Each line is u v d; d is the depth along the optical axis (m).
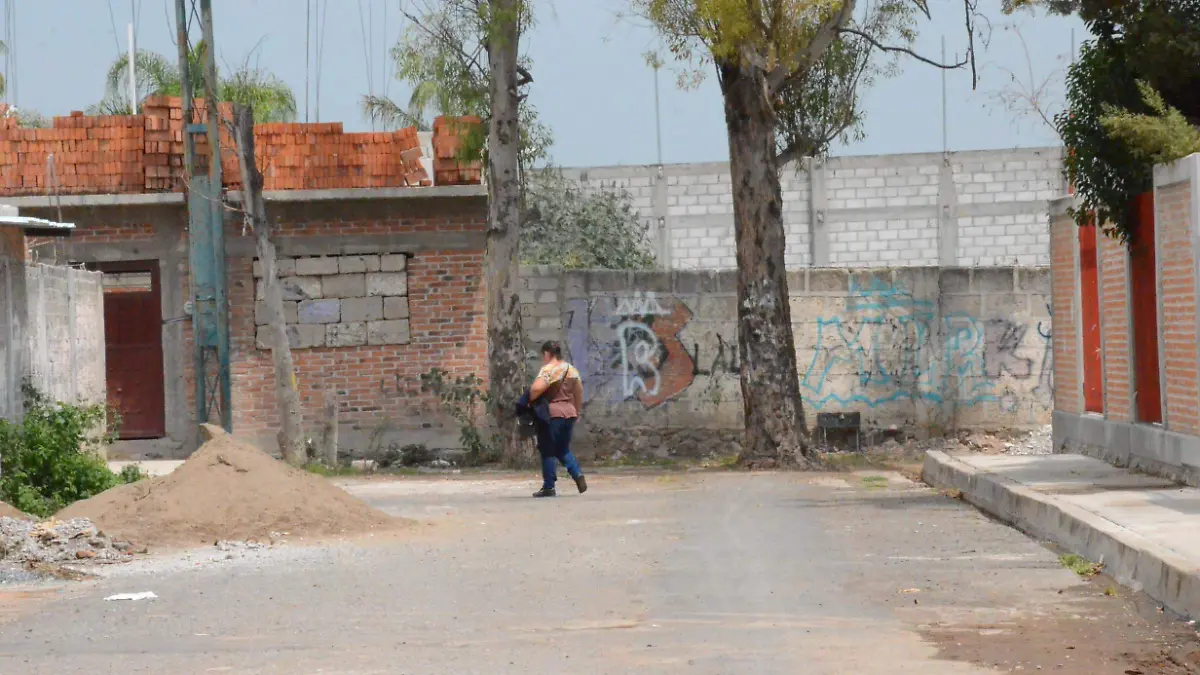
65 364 20.05
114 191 26.38
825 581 10.64
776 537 13.54
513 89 25.36
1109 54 16.78
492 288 25.58
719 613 9.27
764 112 24.20
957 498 17.34
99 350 22.19
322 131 26.77
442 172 26.61
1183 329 15.16
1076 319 19.62
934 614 9.17
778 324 24.47
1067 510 12.73
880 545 12.82
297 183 26.62
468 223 26.78
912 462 26.23
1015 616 9.11
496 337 25.61
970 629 8.63
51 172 26.06
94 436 20.30
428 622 9.13
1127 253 17.12
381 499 19.00
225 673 7.46
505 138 25.36
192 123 25.84
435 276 26.80
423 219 26.73
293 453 24.83
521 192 27.48
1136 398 17.08
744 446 24.67
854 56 26.81
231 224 26.52
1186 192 14.95
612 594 10.17
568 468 19.30
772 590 10.23
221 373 26.20
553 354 19.31
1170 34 15.85
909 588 10.27
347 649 8.17
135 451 26.53
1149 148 15.47
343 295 26.77
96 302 22.05
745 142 24.36
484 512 16.80
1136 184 16.62
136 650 8.20
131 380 26.67
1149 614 9.16
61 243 26.34
